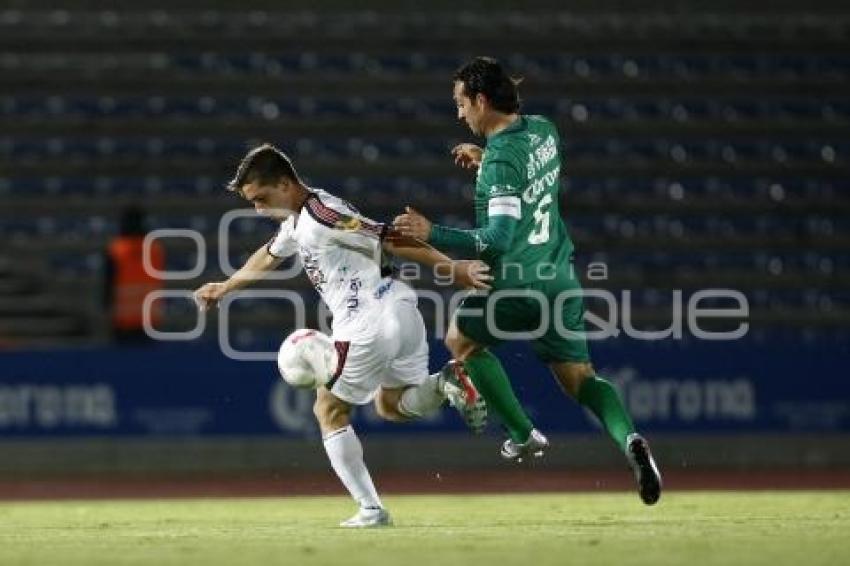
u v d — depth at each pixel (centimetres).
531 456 2938
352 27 8438
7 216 7519
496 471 6088
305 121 7988
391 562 2025
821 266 7550
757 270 7481
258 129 7962
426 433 6112
